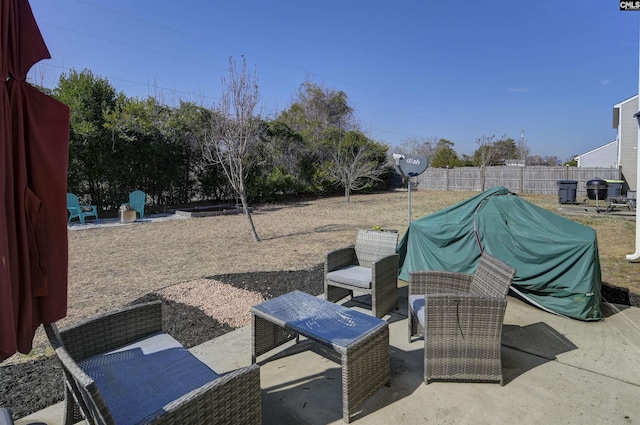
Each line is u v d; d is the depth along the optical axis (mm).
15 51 1511
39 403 2334
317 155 20109
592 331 3387
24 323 1562
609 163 29266
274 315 2594
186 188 15242
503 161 31953
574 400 2359
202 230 9586
